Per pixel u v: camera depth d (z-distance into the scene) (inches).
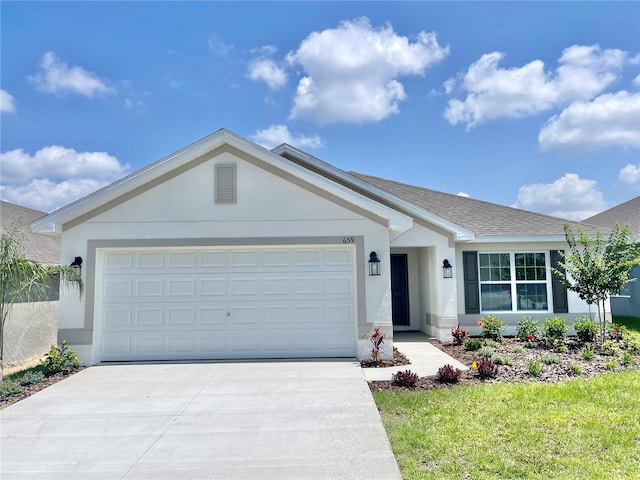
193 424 251.4
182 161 415.2
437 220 529.0
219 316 419.5
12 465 202.8
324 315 422.6
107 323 414.3
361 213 419.5
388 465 195.5
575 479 176.4
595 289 453.7
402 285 635.5
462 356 429.1
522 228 573.6
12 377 371.6
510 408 257.9
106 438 233.1
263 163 421.1
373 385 322.7
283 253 426.3
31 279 356.2
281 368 378.3
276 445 220.2
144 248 417.4
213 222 415.5
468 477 180.5
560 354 421.1
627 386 299.1
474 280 557.3
